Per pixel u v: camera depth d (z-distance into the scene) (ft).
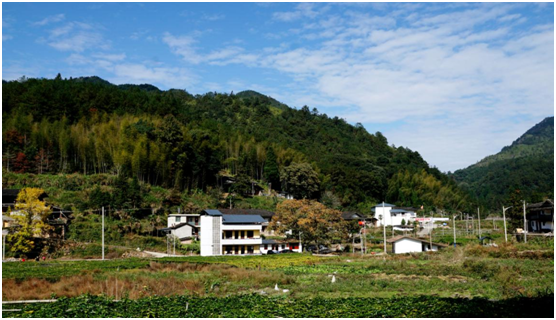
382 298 96.37
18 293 104.32
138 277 129.18
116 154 321.52
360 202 422.41
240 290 115.55
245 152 414.62
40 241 215.92
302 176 376.68
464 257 182.39
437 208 435.53
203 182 365.81
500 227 363.76
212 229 240.73
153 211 281.54
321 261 191.62
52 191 282.56
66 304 87.56
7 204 230.68
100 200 264.31
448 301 87.45
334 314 78.38
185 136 358.84
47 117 375.04
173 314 78.18
